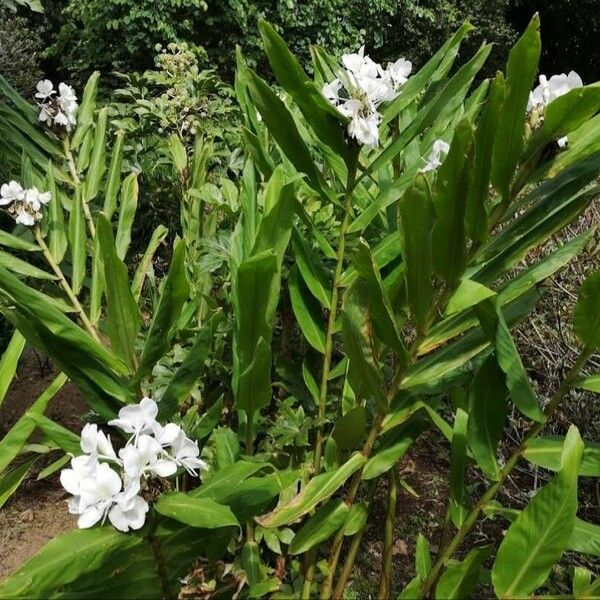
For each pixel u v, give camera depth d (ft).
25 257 9.43
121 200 6.24
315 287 5.30
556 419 7.55
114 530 3.49
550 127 3.71
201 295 6.94
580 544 3.93
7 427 9.09
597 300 3.77
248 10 22.68
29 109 7.09
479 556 3.83
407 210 3.64
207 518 3.37
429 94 5.59
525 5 39.83
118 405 4.39
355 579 6.60
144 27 21.12
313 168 5.01
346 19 26.81
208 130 11.64
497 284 7.61
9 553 7.03
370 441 4.35
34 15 28.35
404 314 4.82
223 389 7.14
